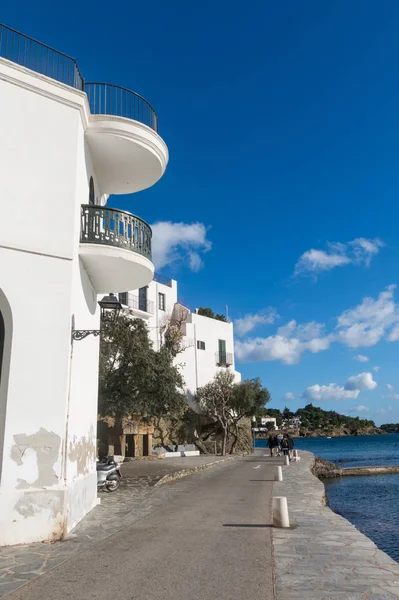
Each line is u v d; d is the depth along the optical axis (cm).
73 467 951
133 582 595
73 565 670
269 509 1159
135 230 1123
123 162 1237
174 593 554
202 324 4619
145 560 694
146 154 1193
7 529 785
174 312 4262
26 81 943
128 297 3694
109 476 1506
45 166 945
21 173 915
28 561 689
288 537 847
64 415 875
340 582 594
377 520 2027
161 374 2773
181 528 923
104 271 1134
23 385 848
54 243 929
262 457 3631
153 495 1408
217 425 4319
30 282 891
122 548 764
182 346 4228
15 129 921
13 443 820
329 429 19612
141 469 2191
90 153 1179
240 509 1157
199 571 639
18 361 851
